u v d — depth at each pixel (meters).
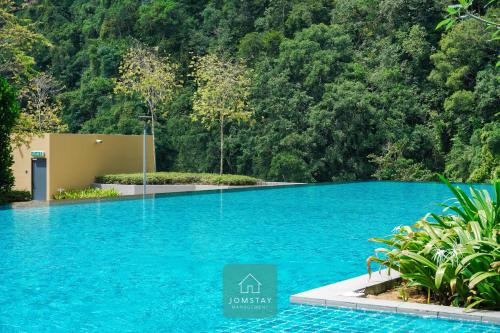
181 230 12.25
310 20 37.88
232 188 21.81
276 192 21.56
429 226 5.87
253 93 34.47
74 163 24.33
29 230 12.17
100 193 22.92
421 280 5.68
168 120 37.06
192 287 7.06
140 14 42.84
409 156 33.03
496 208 5.95
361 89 33.31
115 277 7.66
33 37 23.64
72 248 9.96
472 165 29.73
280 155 32.91
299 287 7.04
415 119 34.16
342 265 8.48
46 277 7.66
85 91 41.03
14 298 6.58
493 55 31.67
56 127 33.84
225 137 35.03
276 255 9.30
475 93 30.95
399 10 35.84
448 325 5.08
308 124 33.81
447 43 31.81
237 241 10.77
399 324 5.12
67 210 15.77
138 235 11.52
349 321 5.25
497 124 29.59
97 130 38.78
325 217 14.48
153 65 33.41
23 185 24.02
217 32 40.53
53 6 47.97
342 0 37.84
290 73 34.91
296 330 5.06
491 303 5.38
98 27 45.62
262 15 40.75
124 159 26.92
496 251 5.34
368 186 23.89
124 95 38.62
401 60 35.41
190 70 39.53
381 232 11.90
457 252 5.37
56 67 44.91
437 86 33.81
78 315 5.87
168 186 24.48
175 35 41.25
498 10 30.55
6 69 23.50
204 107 30.48
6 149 16.58
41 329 5.41
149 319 5.69
